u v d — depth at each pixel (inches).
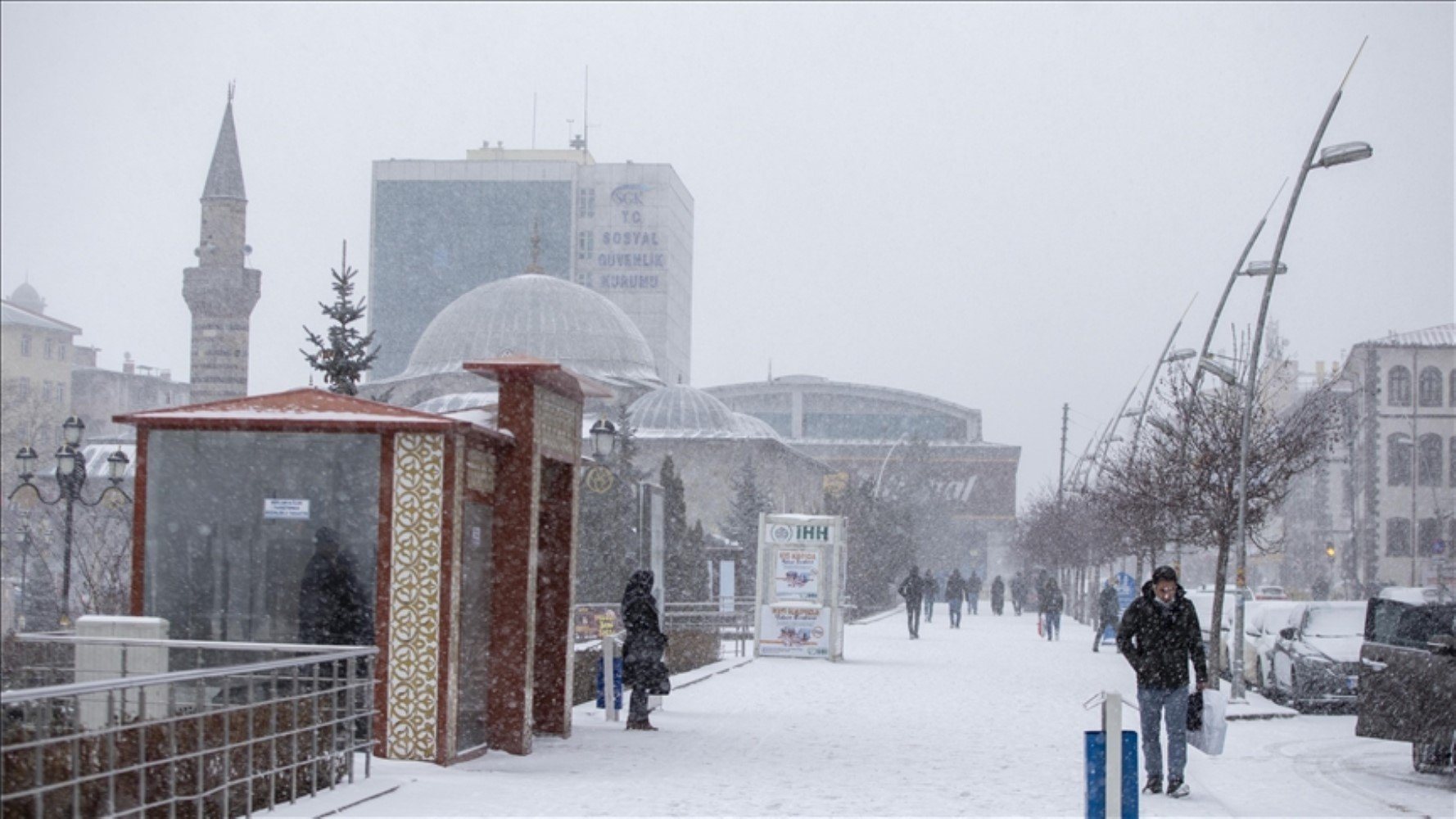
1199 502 1168.2
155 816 414.9
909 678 1099.3
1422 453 3041.3
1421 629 641.6
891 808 478.9
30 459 1091.9
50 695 321.1
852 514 2903.5
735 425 3513.8
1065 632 2108.8
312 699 482.0
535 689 677.3
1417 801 546.6
